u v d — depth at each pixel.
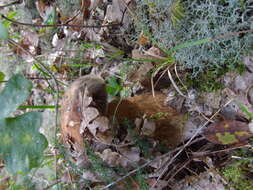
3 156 0.23
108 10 0.38
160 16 0.29
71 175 0.31
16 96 0.24
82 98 0.26
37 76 0.51
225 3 0.25
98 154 0.26
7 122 0.23
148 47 0.34
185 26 0.27
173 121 0.29
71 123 0.26
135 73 0.34
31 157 0.23
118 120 0.29
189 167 0.29
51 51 0.47
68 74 0.46
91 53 0.42
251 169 0.26
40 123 0.23
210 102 0.28
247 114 0.24
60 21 0.47
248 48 0.25
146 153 0.27
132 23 0.36
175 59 0.29
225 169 0.27
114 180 0.27
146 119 0.28
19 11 0.56
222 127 0.27
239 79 0.26
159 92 0.32
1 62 0.57
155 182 0.28
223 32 0.24
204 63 0.27
